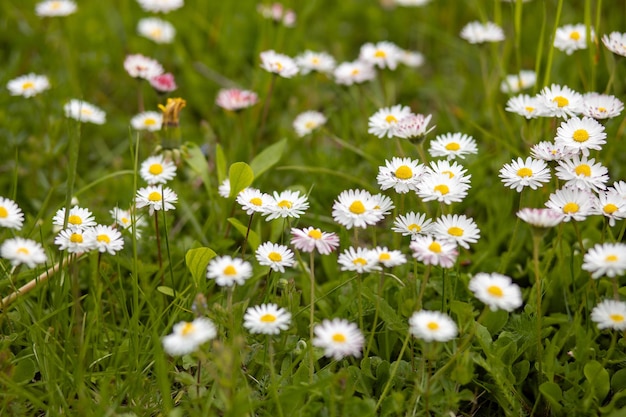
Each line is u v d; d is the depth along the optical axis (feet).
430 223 3.29
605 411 3.11
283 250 3.20
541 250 3.50
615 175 3.72
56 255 3.51
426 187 3.22
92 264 3.38
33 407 3.18
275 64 3.74
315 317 3.31
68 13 4.13
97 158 3.97
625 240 3.50
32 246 3.10
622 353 3.25
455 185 3.22
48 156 3.80
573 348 3.24
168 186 3.72
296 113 4.07
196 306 3.07
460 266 3.51
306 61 4.00
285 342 3.24
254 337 3.27
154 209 3.35
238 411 3.02
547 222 3.07
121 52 4.32
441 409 3.14
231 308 3.13
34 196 3.77
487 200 3.66
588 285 3.26
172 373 3.19
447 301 3.35
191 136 4.01
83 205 3.67
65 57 4.23
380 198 3.25
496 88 3.96
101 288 3.28
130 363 3.16
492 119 3.87
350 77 3.92
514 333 3.26
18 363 3.20
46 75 4.17
